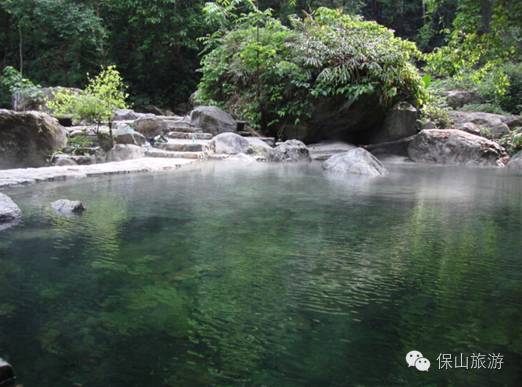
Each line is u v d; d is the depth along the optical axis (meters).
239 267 2.83
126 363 1.74
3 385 1.59
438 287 2.53
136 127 11.06
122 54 19.67
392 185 6.69
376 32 13.24
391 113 12.38
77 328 2.00
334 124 12.61
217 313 2.17
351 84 11.88
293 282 2.58
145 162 8.12
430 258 3.06
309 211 4.57
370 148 12.45
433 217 4.39
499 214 4.57
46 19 16.19
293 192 5.71
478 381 1.63
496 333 1.98
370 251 3.21
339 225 3.99
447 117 13.94
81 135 9.13
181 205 4.71
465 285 2.55
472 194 5.95
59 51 18.12
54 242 3.31
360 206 4.91
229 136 10.22
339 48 12.17
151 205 4.68
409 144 12.14
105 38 18.34
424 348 1.86
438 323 2.09
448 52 8.23
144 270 2.75
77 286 2.48
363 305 2.27
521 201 5.39
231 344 1.88
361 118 12.45
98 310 2.19
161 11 17.67
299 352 1.82
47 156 8.27
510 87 17.06
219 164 8.77
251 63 12.66
